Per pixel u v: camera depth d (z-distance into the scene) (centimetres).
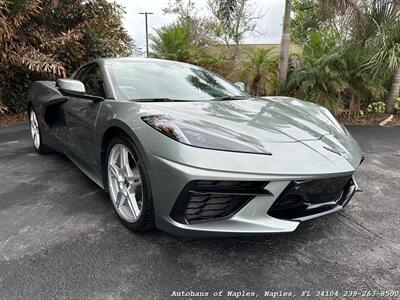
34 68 545
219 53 862
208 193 165
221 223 171
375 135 531
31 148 407
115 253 184
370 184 303
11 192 266
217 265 175
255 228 170
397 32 607
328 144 198
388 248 195
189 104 225
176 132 172
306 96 636
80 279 162
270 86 671
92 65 293
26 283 158
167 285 159
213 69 777
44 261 175
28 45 586
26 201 249
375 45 616
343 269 174
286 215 179
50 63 550
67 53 638
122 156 210
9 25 520
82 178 300
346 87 607
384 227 221
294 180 169
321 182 178
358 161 203
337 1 600
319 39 665
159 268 172
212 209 173
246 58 683
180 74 288
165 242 196
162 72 281
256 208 170
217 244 195
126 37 761
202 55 816
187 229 169
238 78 687
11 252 183
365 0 637
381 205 256
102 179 239
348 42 638
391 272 172
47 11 629
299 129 207
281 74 664
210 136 173
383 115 714
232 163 163
